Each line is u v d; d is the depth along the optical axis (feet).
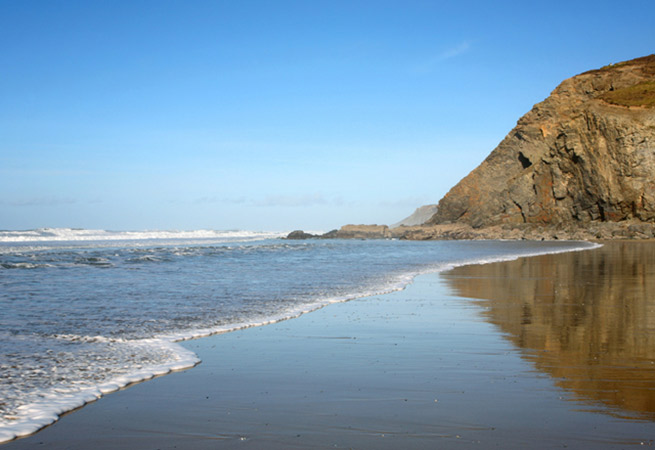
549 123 267.39
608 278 55.67
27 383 17.87
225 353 22.53
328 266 77.51
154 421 14.49
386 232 343.87
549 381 18.03
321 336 26.16
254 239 313.32
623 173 215.51
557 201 245.86
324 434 13.47
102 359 21.25
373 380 18.31
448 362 20.84
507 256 103.86
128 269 68.13
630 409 15.17
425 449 12.51
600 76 270.46
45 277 56.13
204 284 50.60
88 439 13.28
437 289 46.88
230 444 12.92
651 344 23.76
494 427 13.84
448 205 308.19
